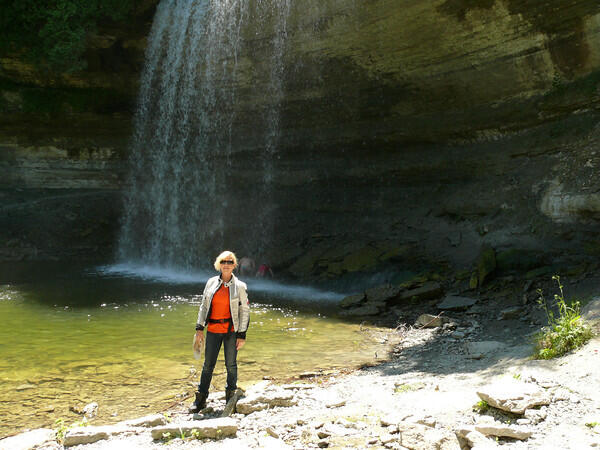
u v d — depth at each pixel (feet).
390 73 48.29
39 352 22.11
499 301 29.55
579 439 10.64
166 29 60.34
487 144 44.93
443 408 13.48
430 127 48.37
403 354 22.18
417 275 37.52
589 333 16.94
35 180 65.31
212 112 61.93
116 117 67.41
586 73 36.81
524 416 11.87
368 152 54.34
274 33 52.03
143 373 19.33
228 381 15.76
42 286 40.40
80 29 56.49
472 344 21.74
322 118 56.08
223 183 63.46
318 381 18.51
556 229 34.65
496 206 40.81
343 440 11.95
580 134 36.47
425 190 49.47
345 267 43.32
